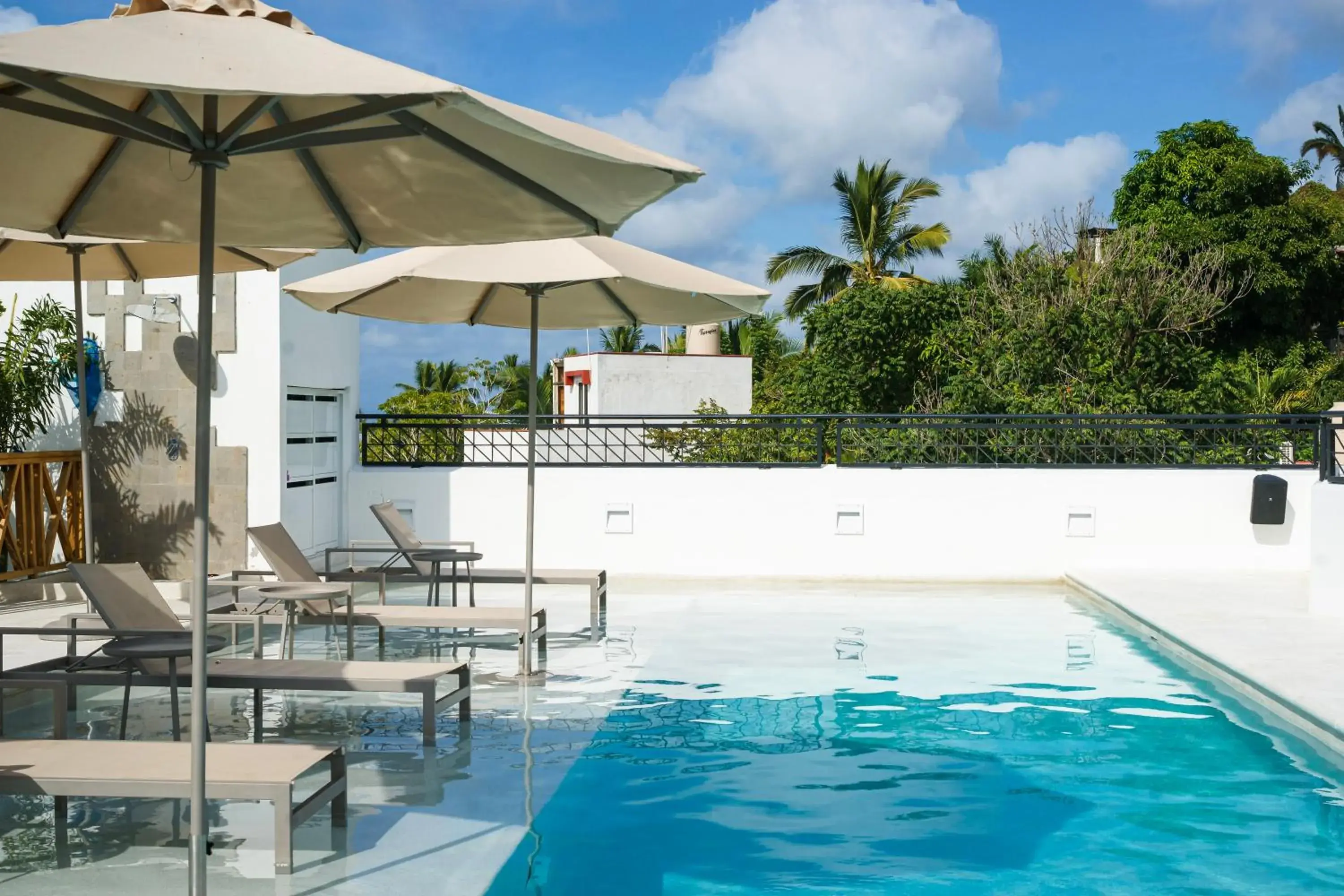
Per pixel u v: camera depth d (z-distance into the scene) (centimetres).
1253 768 538
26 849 421
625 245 681
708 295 634
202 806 321
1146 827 457
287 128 306
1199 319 2105
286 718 623
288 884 388
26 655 726
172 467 1056
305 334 1115
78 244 715
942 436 1406
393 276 632
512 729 602
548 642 857
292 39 307
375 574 841
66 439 1057
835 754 559
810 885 396
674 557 1206
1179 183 2792
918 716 632
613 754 555
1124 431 1248
